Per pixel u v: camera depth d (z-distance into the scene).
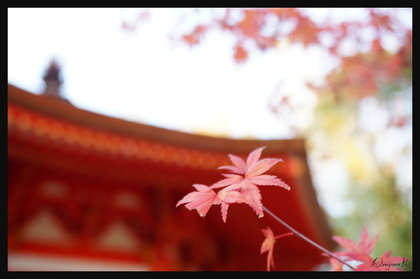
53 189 6.13
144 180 6.32
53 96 7.25
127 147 5.52
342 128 15.14
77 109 5.03
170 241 6.97
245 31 4.84
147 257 6.80
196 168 5.99
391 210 15.45
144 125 5.50
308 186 6.30
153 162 5.79
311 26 4.86
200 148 5.86
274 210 6.82
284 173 5.93
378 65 5.43
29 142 4.93
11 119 4.64
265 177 1.42
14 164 5.62
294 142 5.79
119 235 6.72
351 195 16.59
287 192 6.29
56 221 6.23
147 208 6.89
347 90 6.32
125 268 6.57
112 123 5.30
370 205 15.97
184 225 7.17
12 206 5.80
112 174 6.01
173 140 5.71
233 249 8.04
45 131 4.91
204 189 1.47
